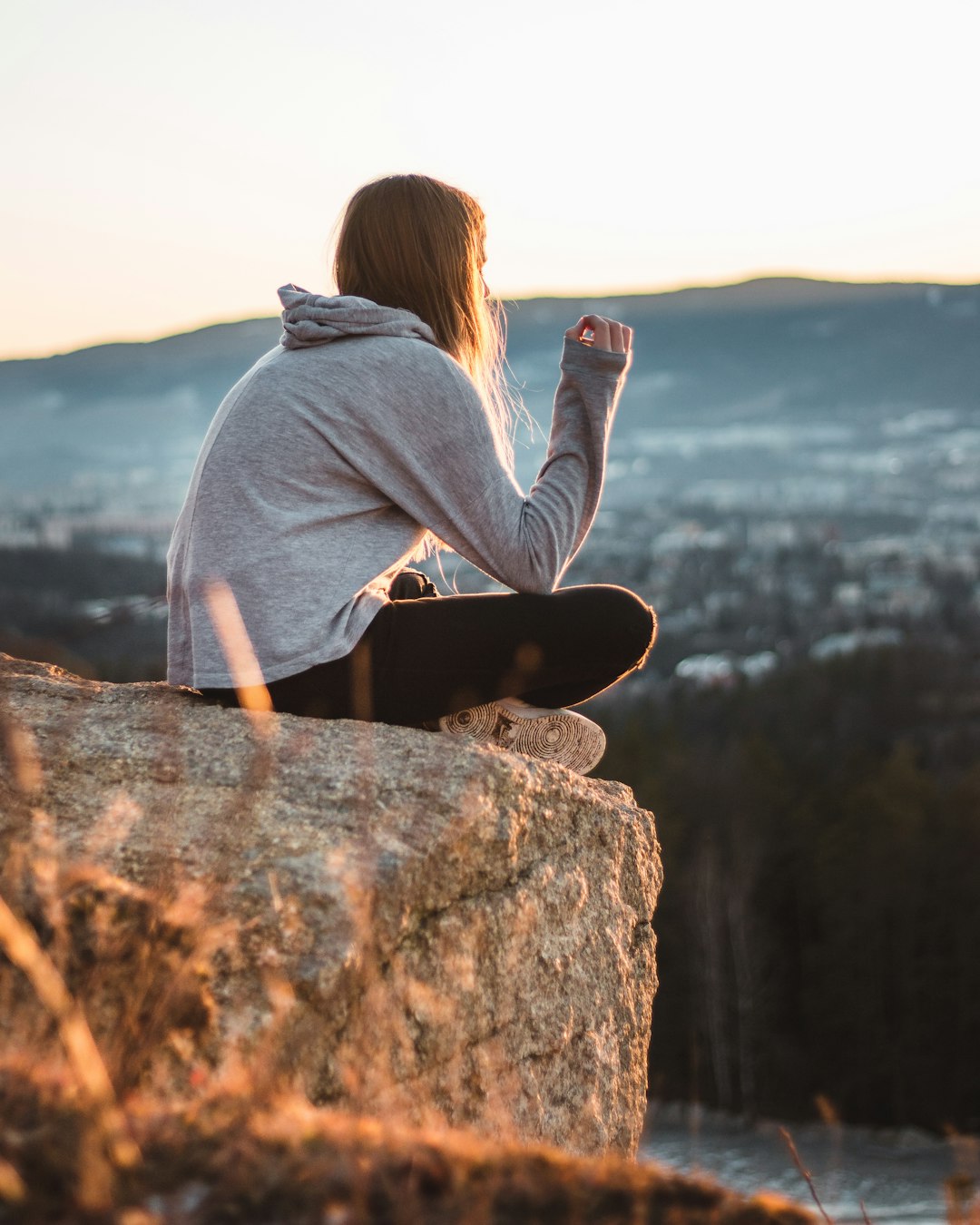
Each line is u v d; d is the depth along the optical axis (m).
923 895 30.00
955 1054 29.11
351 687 2.43
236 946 1.71
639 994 2.55
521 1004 2.19
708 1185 1.29
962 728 50.72
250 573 2.39
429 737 2.37
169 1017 1.46
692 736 52.56
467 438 2.47
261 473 2.43
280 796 2.12
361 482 2.48
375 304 2.54
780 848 33.50
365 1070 1.79
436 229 2.64
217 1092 1.38
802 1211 1.25
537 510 2.59
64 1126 1.11
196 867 1.90
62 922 1.55
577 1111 2.29
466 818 2.11
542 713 2.62
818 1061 30.05
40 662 2.80
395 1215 1.09
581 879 2.39
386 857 1.96
